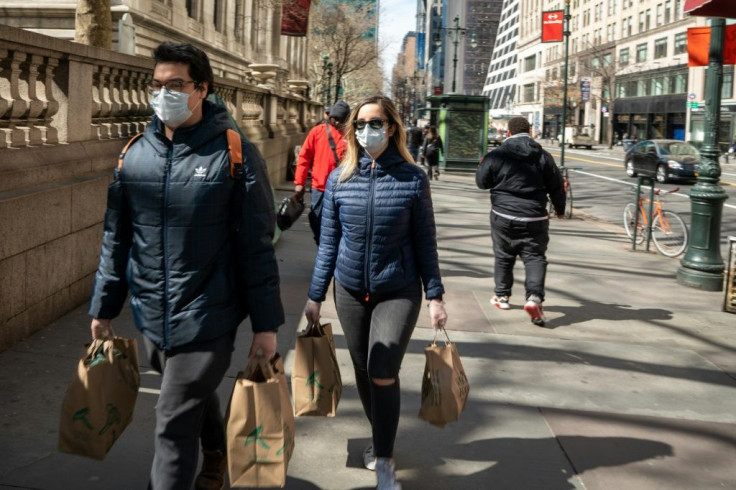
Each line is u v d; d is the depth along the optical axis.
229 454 2.45
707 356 5.63
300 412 3.18
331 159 5.99
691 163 25.12
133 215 2.54
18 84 5.27
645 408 4.43
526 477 3.42
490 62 160.75
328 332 3.32
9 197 4.62
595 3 81.00
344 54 55.75
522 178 6.30
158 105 2.42
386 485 3.09
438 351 3.17
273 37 32.12
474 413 4.21
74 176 5.85
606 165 36.28
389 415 3.10
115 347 2.64
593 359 5.39
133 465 3.29
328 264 3.37
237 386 2.47
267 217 2.59
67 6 14.09
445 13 177.12
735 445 3.91
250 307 2.59
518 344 5.69
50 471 3.17
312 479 3.30
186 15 20.05
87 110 6.35
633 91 71.44
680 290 8.20
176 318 2.48
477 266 9.08
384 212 3.17
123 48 13.05
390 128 3.23
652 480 3.45
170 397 2.49
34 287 5.00
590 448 3.79
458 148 26.22
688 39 8.52
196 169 2.48
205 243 2.50
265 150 15.09
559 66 91.00
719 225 8.37
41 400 3.93
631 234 12.02
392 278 3.19
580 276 8.78
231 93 13.25
